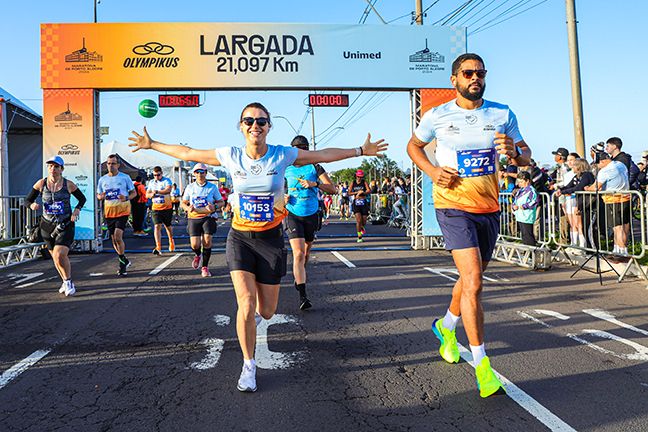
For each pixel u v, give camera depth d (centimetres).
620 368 380
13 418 303
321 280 772
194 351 430
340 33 1137
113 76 1102
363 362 399
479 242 361
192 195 816
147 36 1104
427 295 653
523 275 816
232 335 477
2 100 1364
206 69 1112
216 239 1451
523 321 520
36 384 357
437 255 1076
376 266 916
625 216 820
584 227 862
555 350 423
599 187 833
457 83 351
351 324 514
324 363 397
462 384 351
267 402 323
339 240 1415
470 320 332
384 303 609
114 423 295
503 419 296
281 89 1147
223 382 359
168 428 288
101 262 988
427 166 357
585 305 591
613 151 962
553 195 907
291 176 603
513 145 334
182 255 1093
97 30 1101
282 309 582
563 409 309
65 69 1102
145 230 1794
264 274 365
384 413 306
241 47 1116
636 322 514
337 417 301
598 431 280
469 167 348
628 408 309
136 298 646
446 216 354
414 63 1151
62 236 664
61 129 1109
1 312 576
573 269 872
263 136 357
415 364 393
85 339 467
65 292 668
